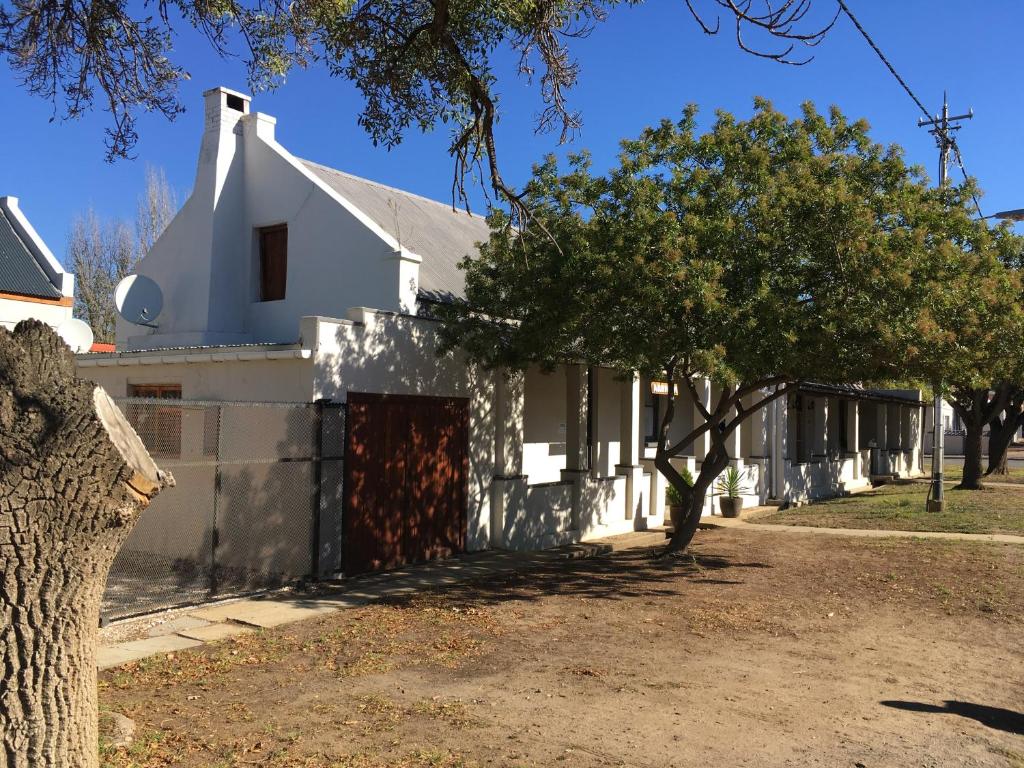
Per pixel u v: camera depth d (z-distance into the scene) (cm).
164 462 898
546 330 1124
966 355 1066
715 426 1346
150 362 1189
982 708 640
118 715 565
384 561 1155
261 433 1109
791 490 2278
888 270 984
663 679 685
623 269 1020
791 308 1008
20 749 332
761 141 1141
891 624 906
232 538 1123
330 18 925
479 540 1345
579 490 1532
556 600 998
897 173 1105
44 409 332
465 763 505
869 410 3416
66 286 1945
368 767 496
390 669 705
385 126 1011
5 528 325
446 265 1505
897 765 521
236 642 788
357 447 1109
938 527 1708
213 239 1459
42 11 853
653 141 1150
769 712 611
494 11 920
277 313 1438
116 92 899
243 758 507
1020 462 4362
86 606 347
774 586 1109
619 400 1966
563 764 507
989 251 1138
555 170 1160
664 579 1153
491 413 1380
